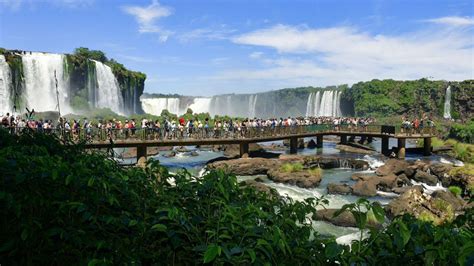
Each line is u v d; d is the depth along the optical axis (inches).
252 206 126.3
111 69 2581.2
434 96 3272.6
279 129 1323.8
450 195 727.7
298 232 129.6
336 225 600.4
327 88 4138.8
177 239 120.0
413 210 644.1
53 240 124.1
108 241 120.7
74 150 219.5
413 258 106.7
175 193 149.3
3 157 131.7
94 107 2309.3
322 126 1547.7
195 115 2007.9
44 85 1974.7
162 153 1395.2
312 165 1127.6
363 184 837.2
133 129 1016.9
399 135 1331.2
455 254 102.0
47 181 128.9
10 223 121.1
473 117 2684.5
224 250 102.1
